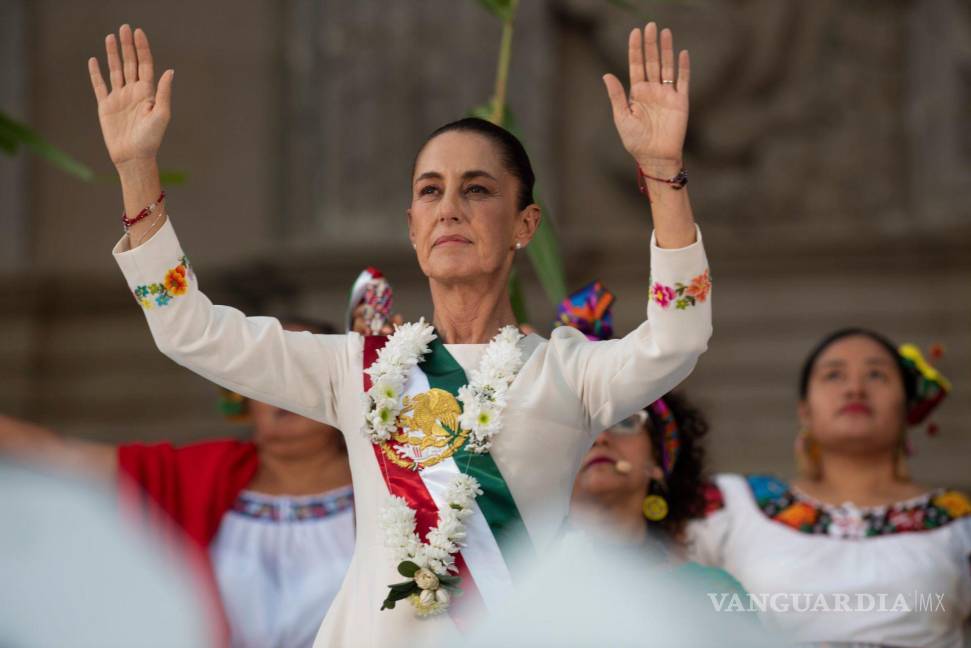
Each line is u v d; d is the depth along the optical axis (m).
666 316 6.51
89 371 26.95
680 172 6.55
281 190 27.58
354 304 9.07
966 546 11.76
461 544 6.53
